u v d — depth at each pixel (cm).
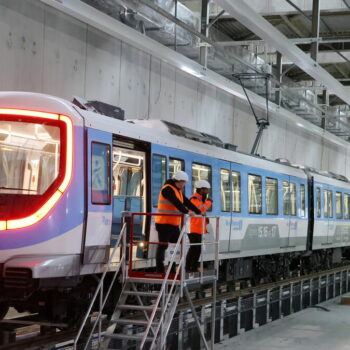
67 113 851
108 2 1322
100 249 899
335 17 2128
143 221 1044
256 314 1365
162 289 792
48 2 1059
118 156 991
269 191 1636
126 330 909
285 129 2688
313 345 1186
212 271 940
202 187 1045
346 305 1775
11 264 806
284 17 2108
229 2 1200
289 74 2609
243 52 1905
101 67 1481
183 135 1195
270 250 1655
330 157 3362
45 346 758
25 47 1238
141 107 1655
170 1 1490
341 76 2788
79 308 949
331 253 2408
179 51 1706
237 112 2256
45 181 834
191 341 1060
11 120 841
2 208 818
